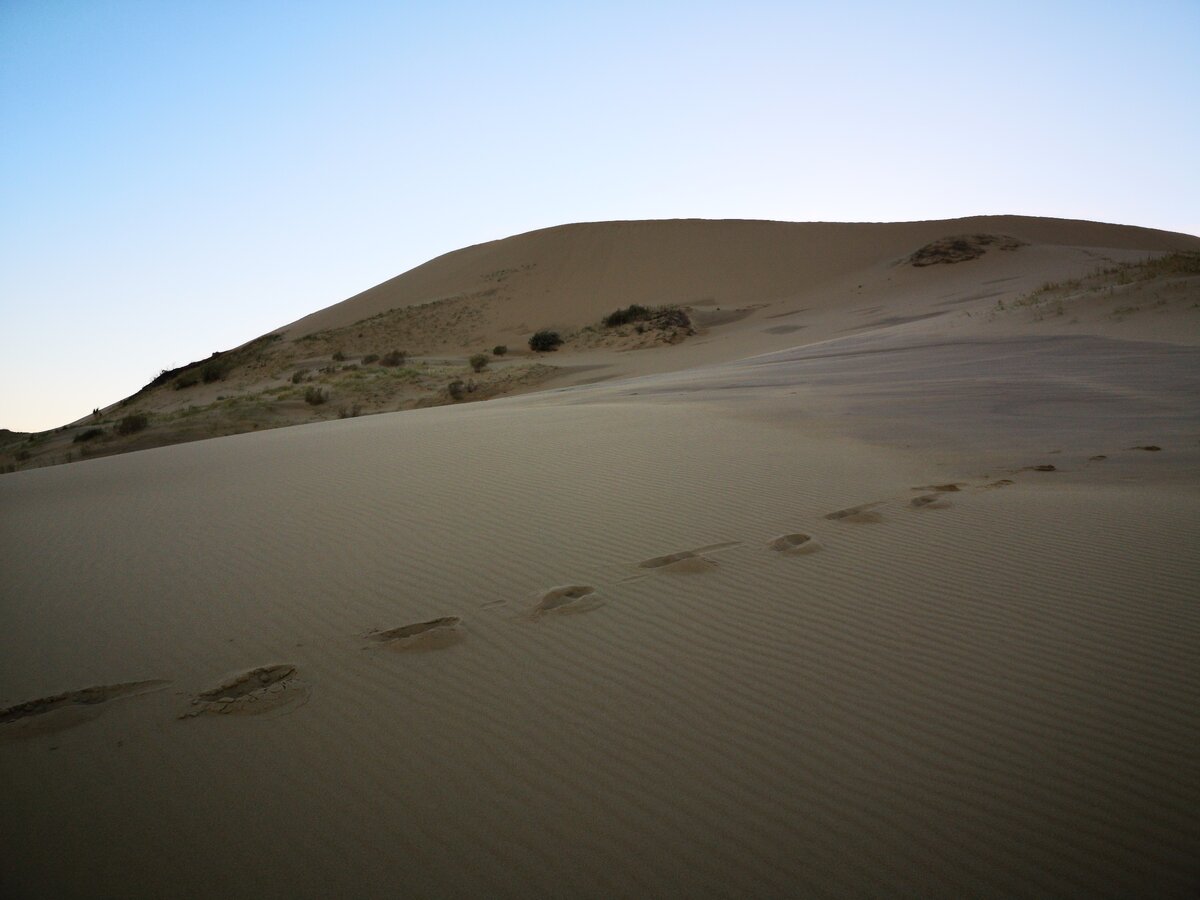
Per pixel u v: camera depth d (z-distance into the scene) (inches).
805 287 2787.9
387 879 108.7
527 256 3545.8
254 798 125.5
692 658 171.0
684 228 3560.5
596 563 229.1
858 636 180.9
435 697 156.0
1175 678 159.6
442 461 382.0
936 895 106.6
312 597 208.1
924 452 385.1
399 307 3228.3
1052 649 172.7
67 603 209.3
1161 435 403.5
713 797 125.2
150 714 151.3
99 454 1071.0
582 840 116.0
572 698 155.0
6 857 113.2
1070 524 257.3
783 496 299.4
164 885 107.7
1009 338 876.0
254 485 350.6
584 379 1574.8
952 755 135.6
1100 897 106.3
